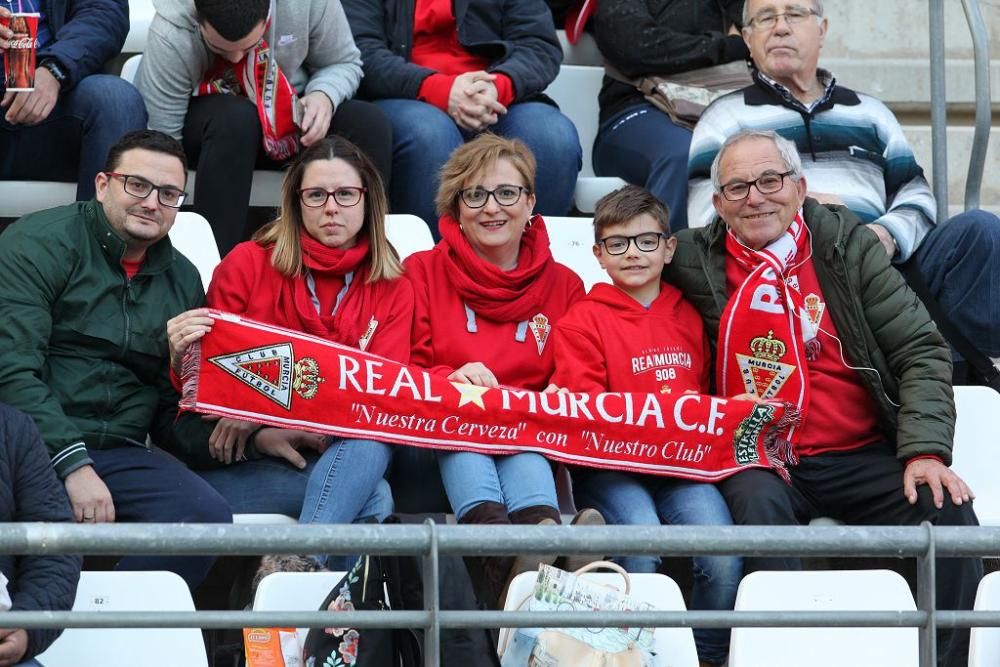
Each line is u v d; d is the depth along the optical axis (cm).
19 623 940
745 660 1276
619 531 974
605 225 1535
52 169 1752
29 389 1367
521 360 1536
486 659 1175
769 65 1836
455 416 1438
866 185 1839
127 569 1361
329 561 1386
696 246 1573
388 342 1503
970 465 1614
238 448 1449
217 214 1748
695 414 1477
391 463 1474
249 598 1464
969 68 2297
